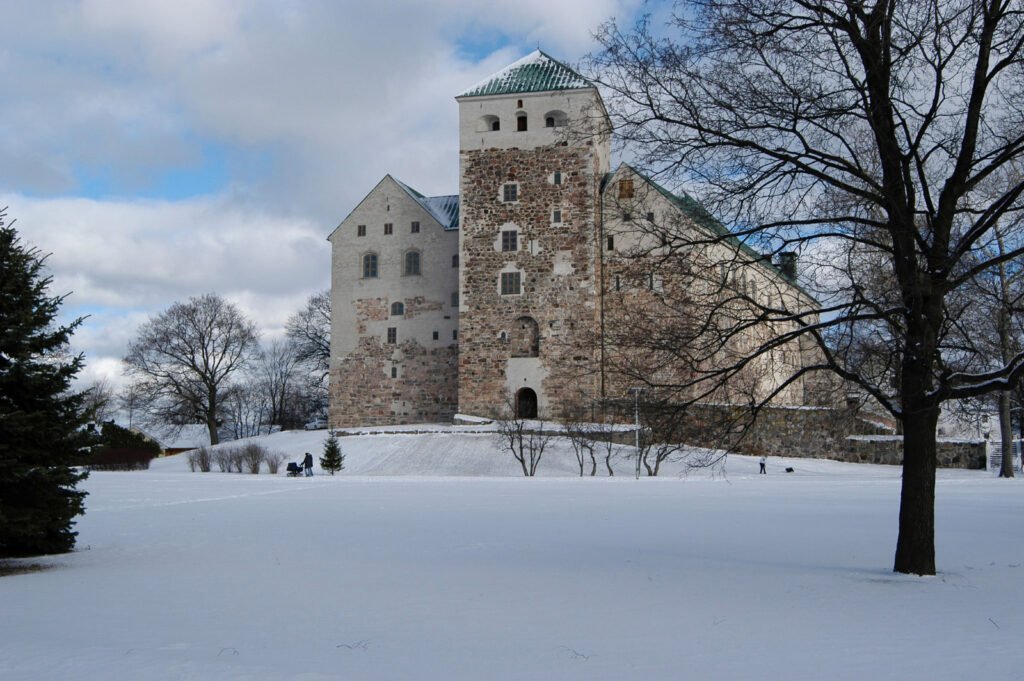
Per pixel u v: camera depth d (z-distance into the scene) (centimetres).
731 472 5859
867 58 1738
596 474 5856
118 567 1911
